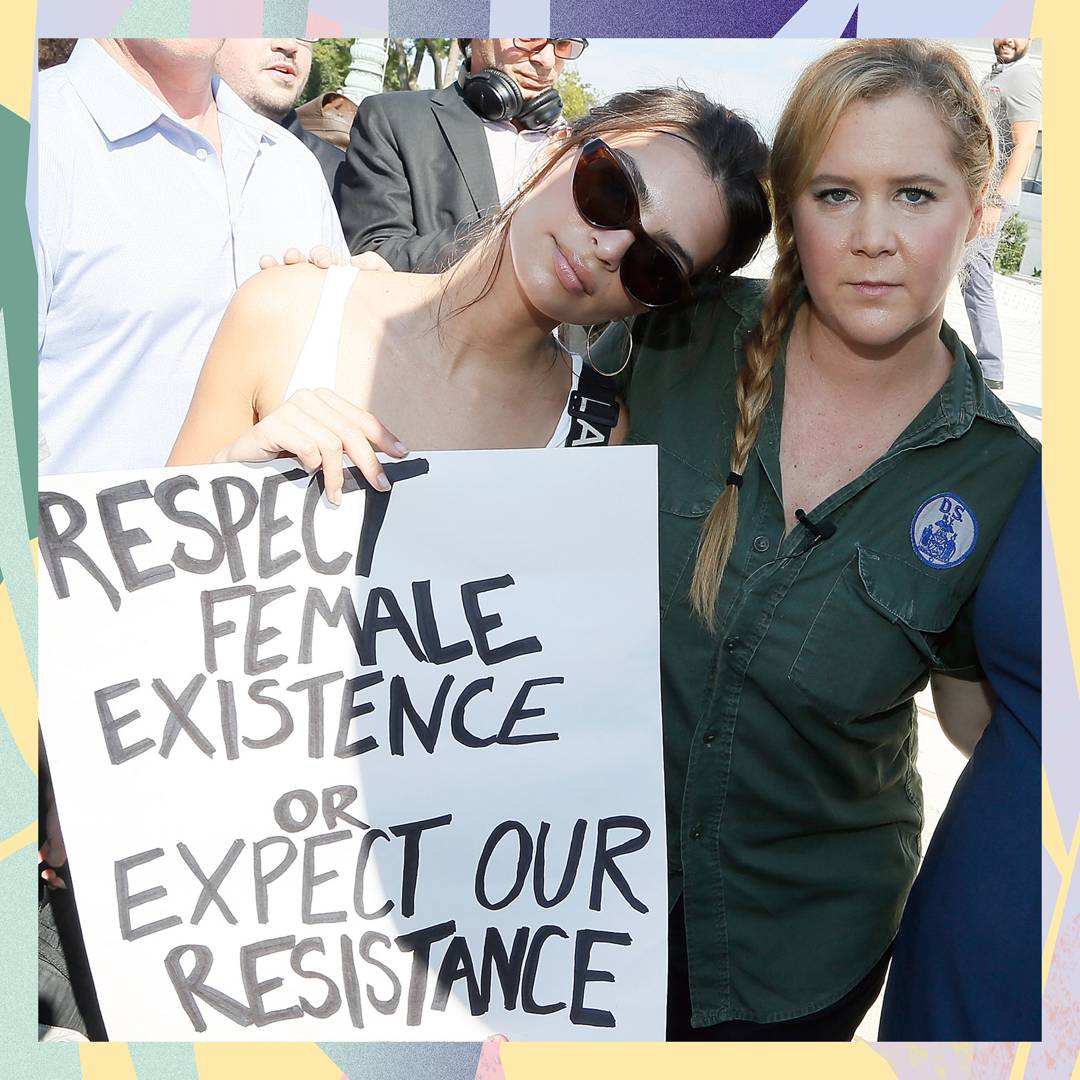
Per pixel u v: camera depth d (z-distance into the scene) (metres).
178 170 1.66
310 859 1.20
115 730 1.19
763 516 1.24
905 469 1.21
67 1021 1.43
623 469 1.19
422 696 1.20
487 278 1.24
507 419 1.30
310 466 1.16
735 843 1.30
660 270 1.16
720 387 1.29
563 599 1.19
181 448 1.28
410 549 1.19
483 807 1.20
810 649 1.21
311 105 2.22
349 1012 1.20
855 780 1.29
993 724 1.23
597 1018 1.20
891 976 1.33
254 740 1.20
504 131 1.88
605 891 1.20
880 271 1.05
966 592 1.23
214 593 1.19
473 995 1.20
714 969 1.34
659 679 1.19
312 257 1.33
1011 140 1.57
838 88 1.03
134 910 1.20
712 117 1.17
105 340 1.64
